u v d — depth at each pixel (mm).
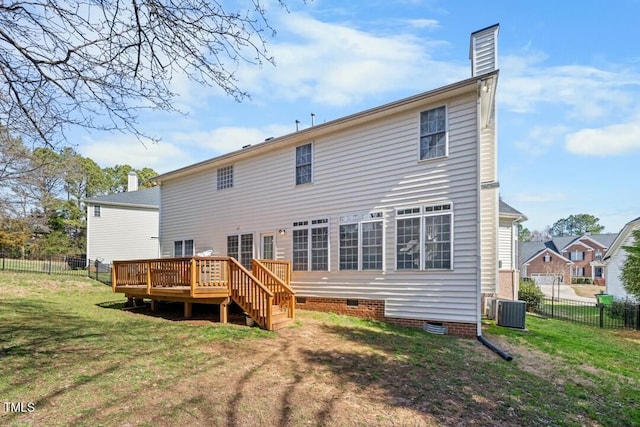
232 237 13828
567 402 4770
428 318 8914
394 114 9906
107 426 3334
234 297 8734
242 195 13609
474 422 3914
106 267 22438
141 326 8078
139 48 4039
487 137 10000
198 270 9086
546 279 40375
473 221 8414
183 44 4090
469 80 8352
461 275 8508
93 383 4395
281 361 5707
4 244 21359
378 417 3891
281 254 12188
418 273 9164
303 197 11766
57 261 20828
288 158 12305
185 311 9594
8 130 4578
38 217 13500
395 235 9641
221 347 6395
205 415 3686
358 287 10219
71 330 7359
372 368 5555
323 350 6492
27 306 10312
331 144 11195
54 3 3607
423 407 4211
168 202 16750
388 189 9891
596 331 10711
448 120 8977
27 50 3889
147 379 4621
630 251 14602
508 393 4867
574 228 76500
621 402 4941
